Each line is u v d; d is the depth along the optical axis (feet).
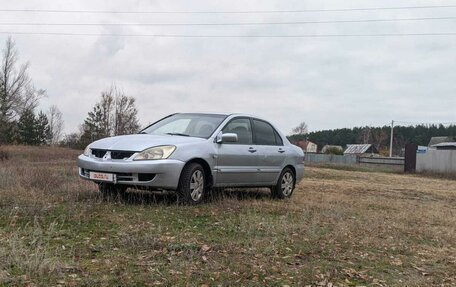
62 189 27.32
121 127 130.11
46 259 13.84
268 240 18.56
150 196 26.78
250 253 16.71
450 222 27.40
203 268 14.64
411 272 16.58
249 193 32.91
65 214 20.58
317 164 129.70
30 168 38.86
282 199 31.53
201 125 28.30
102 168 24.35
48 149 113.09
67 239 16.88
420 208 32.89
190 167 25.13
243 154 28.60
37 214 20.33
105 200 24.91
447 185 67.87
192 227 20.10
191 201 25.26
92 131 136.77
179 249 16.49
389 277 15.75
